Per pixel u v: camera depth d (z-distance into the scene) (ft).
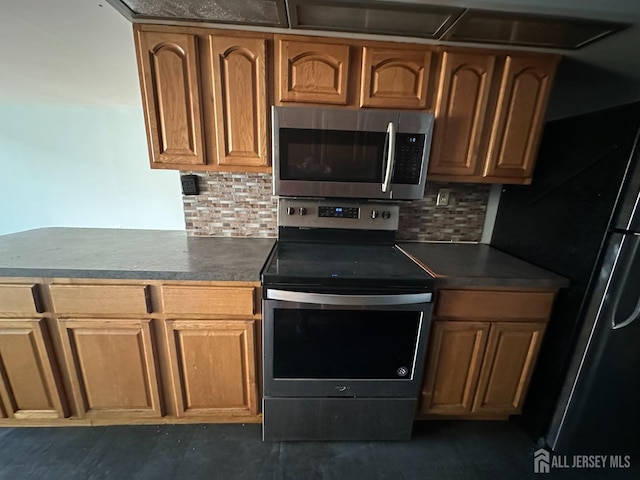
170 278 4.13
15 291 4.06
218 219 5.92
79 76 6.18
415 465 4.49
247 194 5.83
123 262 4.40
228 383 4.66
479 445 4.85
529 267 4.84
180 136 4.53
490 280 4.36
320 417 4.65
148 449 4.56
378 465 4.46
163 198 11.74
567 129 4.50
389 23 3.82
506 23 3.65
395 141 4.50
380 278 4.07
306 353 4.34
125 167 11.35
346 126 4.43
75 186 11.57
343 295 3.99
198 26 4.09
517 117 4.69
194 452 4.53
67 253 4.75
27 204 11.72
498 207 6.03
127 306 4.22
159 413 4.79
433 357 4.66
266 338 4.22
